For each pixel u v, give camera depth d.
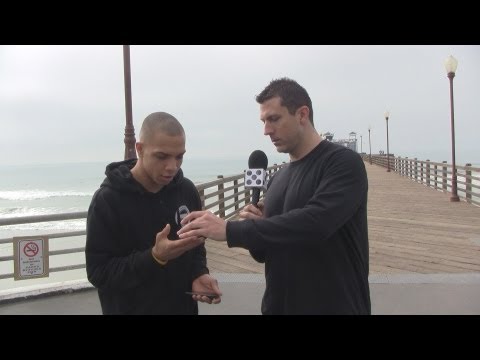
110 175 1.75
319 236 1.55
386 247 6.14
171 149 1.62
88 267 1.72
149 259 1.60
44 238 4.09
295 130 1.75
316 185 1.69
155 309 1.79
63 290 4.10
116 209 1.73
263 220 1.57
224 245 6.27
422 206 10.73
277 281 1.80
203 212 1.62
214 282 1.85
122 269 1.65
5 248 10.09
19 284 6.49
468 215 9.17
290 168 1.86
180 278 1.86
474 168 10.70
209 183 7.48
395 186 16.16
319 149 1.76
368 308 1.81
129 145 6.24
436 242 6.43
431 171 15.43
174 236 1.83
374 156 36.88
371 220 8.62
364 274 1.78
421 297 3.87
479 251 5.79
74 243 9.41
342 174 1.63
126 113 6.25
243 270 4.92
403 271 4.84
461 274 4.58
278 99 1.74
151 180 1.78
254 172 2.13
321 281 1.70
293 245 1.55
